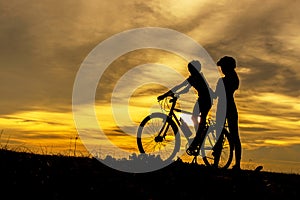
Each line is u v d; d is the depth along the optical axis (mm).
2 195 7363
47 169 8828
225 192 8945
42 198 7434
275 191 9469
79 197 7645
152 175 9500
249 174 10805
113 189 8172
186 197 8305
